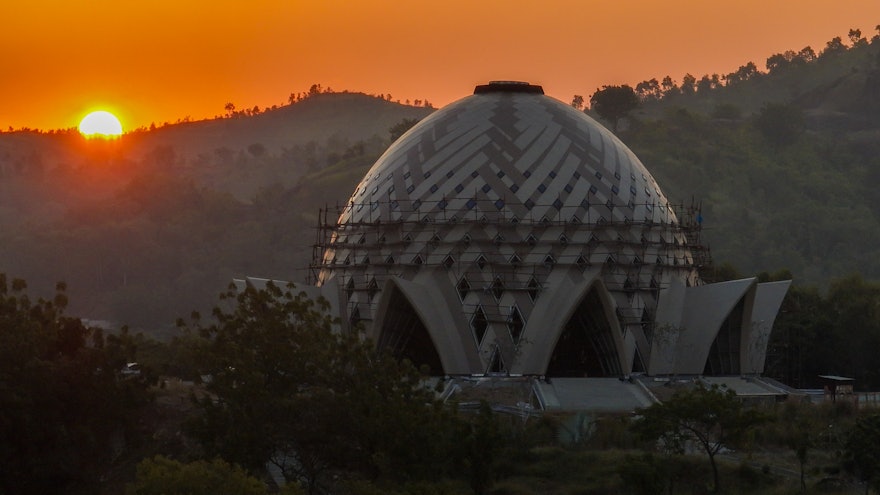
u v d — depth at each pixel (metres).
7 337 154.75
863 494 149.25
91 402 158.00
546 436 173.25
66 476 155.88
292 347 147.88
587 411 189.25
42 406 154.75
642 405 198.38
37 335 160.50
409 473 140.00
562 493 152.25
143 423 167.75
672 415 158.62
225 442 141.88
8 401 149.50
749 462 163.62
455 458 146.00
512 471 159.75
